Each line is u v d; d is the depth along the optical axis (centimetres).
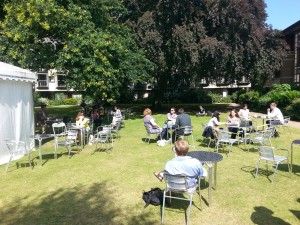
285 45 2275
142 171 776
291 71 2970
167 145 1091
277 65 2206
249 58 2097
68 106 3650
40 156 871
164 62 2039
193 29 2009
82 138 1084
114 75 1661
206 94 3906
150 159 895
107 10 1795
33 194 630
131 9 2188
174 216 519
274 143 1099
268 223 489
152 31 1978
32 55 1494
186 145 516
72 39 1467
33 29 1427
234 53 2033
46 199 602
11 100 918
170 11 1983
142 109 2791
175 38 1961
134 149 1036
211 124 1052
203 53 1964
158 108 2703
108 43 1577
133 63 1895
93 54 1509
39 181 710
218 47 1912
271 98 2188
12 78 892
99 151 1012
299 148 1016
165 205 562
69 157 926
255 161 854
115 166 827
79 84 1491
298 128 1450
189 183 499
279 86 2377
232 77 2277
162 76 2430
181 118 1057
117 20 2055
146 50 2011
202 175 515
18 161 893
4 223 504
